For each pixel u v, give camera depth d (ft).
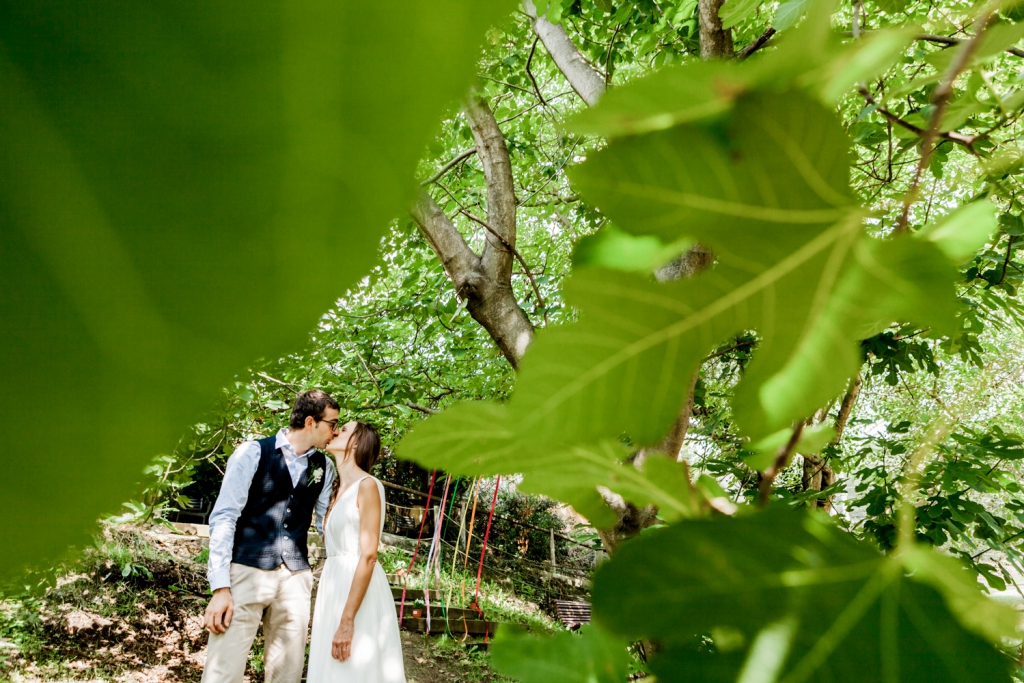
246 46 0.32
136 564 24.13
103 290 0.34
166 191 0.34
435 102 0.32
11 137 0.33
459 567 38.50
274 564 13.24
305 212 0.34
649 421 0.75
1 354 0.33
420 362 21.97
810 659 0.73
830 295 0.71
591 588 0.78
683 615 0.75
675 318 0.73
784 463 0.95
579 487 1.11
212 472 17.88
